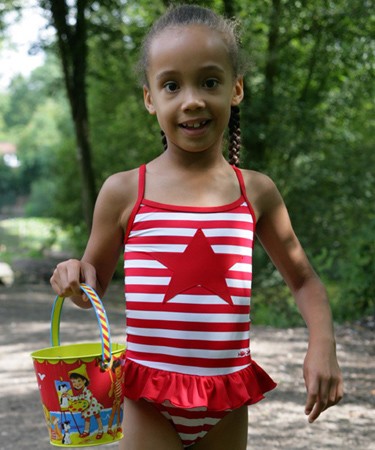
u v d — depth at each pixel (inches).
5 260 887.1
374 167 568.4
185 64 95.9
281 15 556.7
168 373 95.9
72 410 91.3
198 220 98.0
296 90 619.8
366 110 617.9
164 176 100.9
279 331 370.3
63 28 604.4
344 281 412.8
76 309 460.8
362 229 413.7
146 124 695.7
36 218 1899.6
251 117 549.0
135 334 98.0
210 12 99.7
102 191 102.4
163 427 98.3
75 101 627.5
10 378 266.1
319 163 566.9
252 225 100.7
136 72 106.9
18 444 192.1
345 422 209.8
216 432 100.3
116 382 92.7
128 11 641.0
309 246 546.6
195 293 96.4
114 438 93.8
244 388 97.3
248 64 104.8
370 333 351.6
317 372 95.2
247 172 104.1
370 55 574.6
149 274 97.5
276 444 189.9
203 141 97.3
